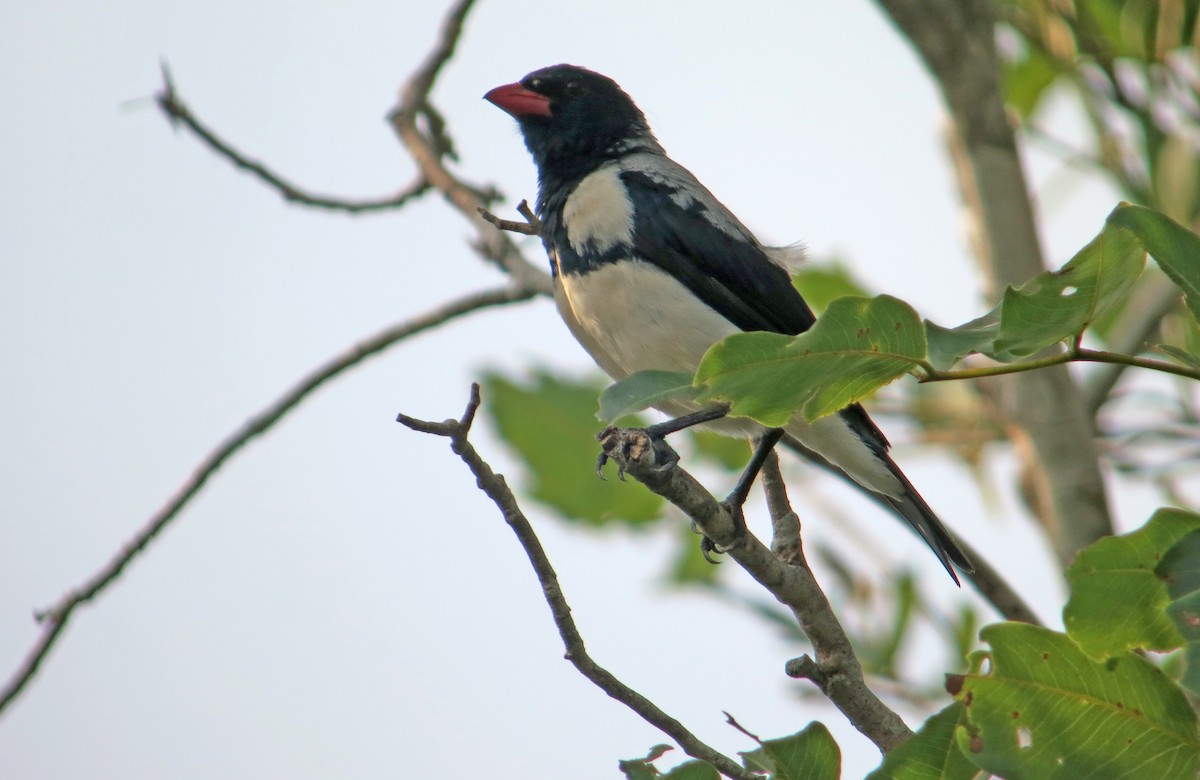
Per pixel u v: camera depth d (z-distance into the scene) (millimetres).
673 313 10781
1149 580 5691
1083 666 5793
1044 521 10102
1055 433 9953
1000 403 11188
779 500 9922
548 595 6629
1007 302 5180
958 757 5875
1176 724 5730
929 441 11641
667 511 11898
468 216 11609
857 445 10680
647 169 11586
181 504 11125
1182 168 10273
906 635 9531
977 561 9992
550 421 11977
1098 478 9852
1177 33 10320
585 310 11039
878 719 7207
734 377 5500
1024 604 9719
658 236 10992
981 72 10570
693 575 11727
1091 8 10539
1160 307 10602
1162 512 5605
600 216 11039
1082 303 5180
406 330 11320
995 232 10500
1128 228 5004
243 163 11891
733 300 11125
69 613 10945
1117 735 5754
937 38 10586
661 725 6629
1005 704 5828
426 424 6395
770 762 6113
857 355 5473
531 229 10016
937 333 5414
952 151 10969
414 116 12141
